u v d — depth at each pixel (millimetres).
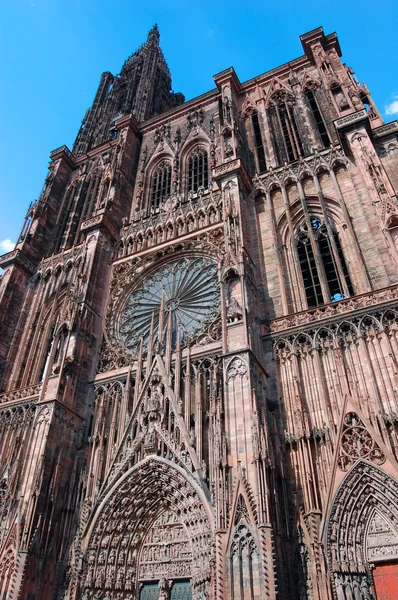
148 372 35375
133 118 63875
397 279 30953
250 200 42812
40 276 53219
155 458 30609
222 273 34969
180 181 52906
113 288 45406
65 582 28594
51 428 33562
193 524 28172
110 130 83688
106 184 54938
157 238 47125
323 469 26109
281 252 38500
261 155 48625
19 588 26984
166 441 31109
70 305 41469
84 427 36375
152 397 33750
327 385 29000
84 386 38375
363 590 22344
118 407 36156
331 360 29781
